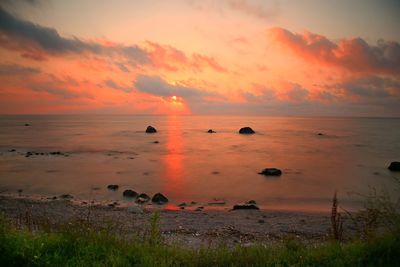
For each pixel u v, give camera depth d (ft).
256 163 146.51
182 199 83.46
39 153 171.22
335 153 182.60
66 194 86.17
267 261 22.36
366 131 428.15
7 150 185.06
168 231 49.49
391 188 96.68
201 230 51.44
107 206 71.77
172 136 302.25
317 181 107.86
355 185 101.81
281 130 428.56
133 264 21.62
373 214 27.25
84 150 188.55
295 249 26.50
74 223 29.01
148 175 115.96
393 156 170.91
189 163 144.97
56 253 21.66
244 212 67.97
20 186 95.81
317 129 466.29
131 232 35.76
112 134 325.01
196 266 22.13
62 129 423.64
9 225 26.21
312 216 64.64
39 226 35.78
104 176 112.88
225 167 135.23
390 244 22.26
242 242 43.27
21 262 20.33
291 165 141.49
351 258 21.93
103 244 23.86
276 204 79.15
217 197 86.17
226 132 365.81
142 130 397.39
